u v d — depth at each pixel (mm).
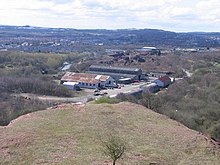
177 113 54625
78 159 20844
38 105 62906
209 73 89000
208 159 22141
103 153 21453
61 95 80750
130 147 22922
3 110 57281
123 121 28312
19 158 21641
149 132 26312
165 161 21406
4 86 78438
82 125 27203
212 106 57906
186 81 83500
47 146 23031
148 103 60281
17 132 26047
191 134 26172
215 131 46812
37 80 86188
